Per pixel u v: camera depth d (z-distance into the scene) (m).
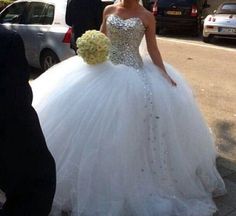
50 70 3.97
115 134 3.30
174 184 3.56
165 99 3.55
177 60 10.73
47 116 3.50
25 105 1.21
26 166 1.21
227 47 13.14
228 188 4.02
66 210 3.37
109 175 3.29
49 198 1.25
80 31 5.95
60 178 3.33
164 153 3.49
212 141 4.18
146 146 3.45
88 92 3.47
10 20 8.63
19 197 1.24
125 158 3.31
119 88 3.46
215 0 18.20
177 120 3.62
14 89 1.19
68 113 3.44
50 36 7.79
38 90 3.76
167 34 15.53
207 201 3.65
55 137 3.41
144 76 3.61
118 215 3.26
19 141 1.20
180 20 15.00
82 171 3.29
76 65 3.76
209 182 3.86
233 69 9.90
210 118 6.29
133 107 3.41
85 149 3.31
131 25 3.66
